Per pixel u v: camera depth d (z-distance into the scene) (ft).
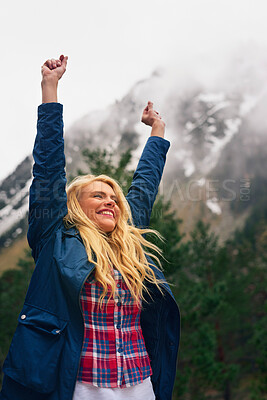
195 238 58.23
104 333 5.13
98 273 5.25
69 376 4.67
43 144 5.80
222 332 56.39
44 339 4.89
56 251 5.37
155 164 7.47
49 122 5.86
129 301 5.53
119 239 6.10
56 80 6.25
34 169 5.80
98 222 6.02
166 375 5.91
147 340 5.98
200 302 41.19
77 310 4.99
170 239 26.37
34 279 5.31
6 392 4.78
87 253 5.42
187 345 40.93
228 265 66.64
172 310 6.12
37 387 4.62
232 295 61.16
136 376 5.06
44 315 5.03
